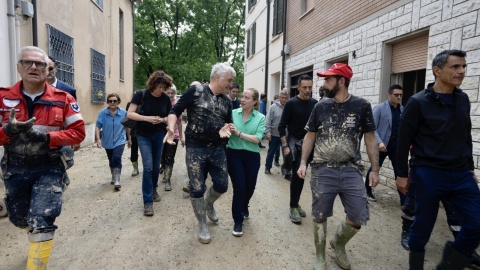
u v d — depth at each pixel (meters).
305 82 4.15
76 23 9.25
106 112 5.49
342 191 2.92
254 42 16.42
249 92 3.75
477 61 4.20
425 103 2.62
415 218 2.68
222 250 3.39
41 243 2.34
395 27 5.77
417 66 5.47
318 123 3.00
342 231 3.03
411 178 2.77
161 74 4.43
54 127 2.51
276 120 6.88
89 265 3.02
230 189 5.73
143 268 3.00
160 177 6.46
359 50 6.94
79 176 6.31
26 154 2.45
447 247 2.53
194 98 3.46
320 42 8.91
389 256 3.36
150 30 24.47
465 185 2.52
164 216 4.30
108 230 3.81
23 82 2.46
